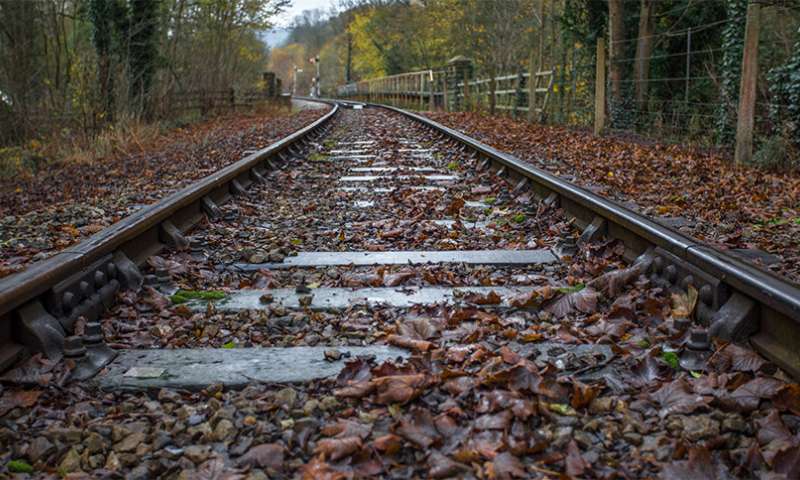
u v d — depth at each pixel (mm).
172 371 3080
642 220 4551
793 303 2799
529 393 2820
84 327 3318
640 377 3012
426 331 3525
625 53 18828
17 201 9102
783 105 11141
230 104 30938
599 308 3986
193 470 2391
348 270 4828
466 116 24781
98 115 16328
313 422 2629
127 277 4203
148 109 21781
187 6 25047
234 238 5762
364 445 2463
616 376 3010
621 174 9484
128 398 2914
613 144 13625
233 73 33188
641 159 11086
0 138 15914
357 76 83125
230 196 7492
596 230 5223
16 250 5734
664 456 2420
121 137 15383
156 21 21094
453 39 42562
